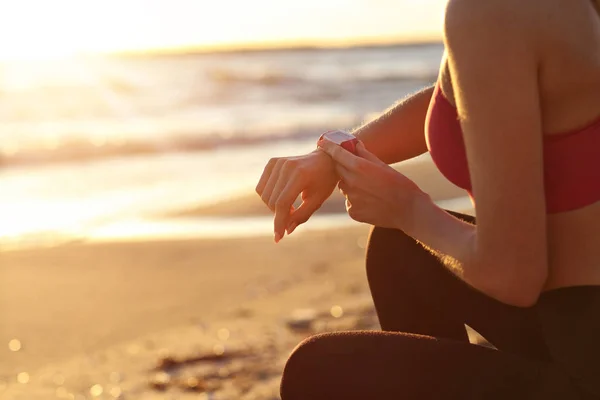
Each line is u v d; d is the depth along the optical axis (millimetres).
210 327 4402
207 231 8656
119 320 4945
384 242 1645
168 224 9242
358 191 1471
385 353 1350
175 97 32812
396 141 1766
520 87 1180
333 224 8602
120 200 11242
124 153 17438
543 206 1220
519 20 1167
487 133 1199
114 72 42969
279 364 3533
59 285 6113
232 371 3480
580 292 1289
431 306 1624
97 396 3402
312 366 1371
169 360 3746
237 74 42500
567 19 1188
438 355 1335
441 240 1341
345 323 4102
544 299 1337
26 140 19328
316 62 56500
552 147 1253
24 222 9531
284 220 1561
